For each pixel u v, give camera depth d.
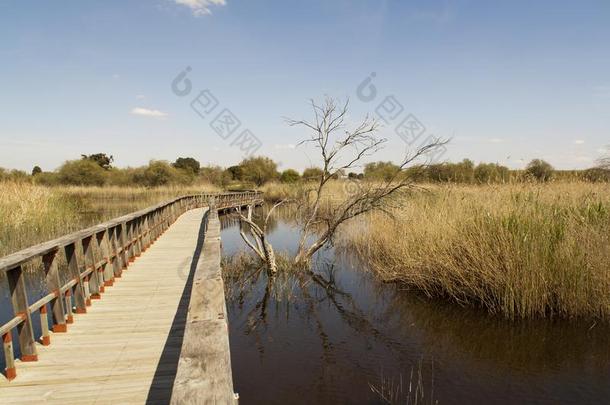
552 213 8.18
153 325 4.74
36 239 11.53
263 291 9.16
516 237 7.26
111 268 6.49
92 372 3.60
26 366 3.70
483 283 7.60
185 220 16.83
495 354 5.98
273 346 6.36
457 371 5.51
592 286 6.78
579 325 6.69
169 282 6.67
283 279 10.01
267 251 10.33
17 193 14.91
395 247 10.23
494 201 9.18
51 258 4.40
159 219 12.21
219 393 1.65
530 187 10.24
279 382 5.27
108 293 6.04
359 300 8.55
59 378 3.48
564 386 5.09
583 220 7.54
